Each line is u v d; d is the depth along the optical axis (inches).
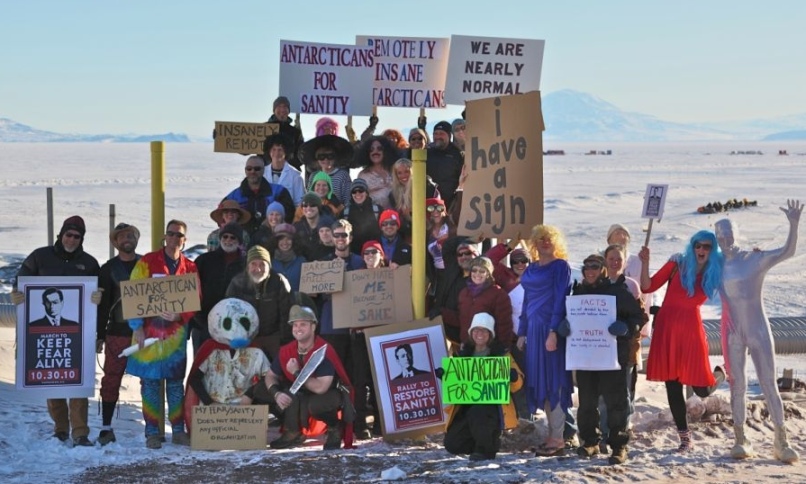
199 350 392.2
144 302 374.9
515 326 404.5
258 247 390.3
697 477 328.5
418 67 547.8
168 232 385.7
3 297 715.4
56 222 2075.5
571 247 1606.8
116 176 5157.5
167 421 455.8
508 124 407.8
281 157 494.0
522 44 499.2
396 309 404.8
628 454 366.9
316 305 410.6
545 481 316.8
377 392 397.4
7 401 445.4
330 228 417.7
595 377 358.0
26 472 336.2
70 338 379.6
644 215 454.3
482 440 355.6
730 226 361.7
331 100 546.0
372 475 331.9
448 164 503.5
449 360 356.2
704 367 365.7
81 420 383.9
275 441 390.0
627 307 352.2
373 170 476.4
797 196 3154.5
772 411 357.1
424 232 405.4
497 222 410.3
